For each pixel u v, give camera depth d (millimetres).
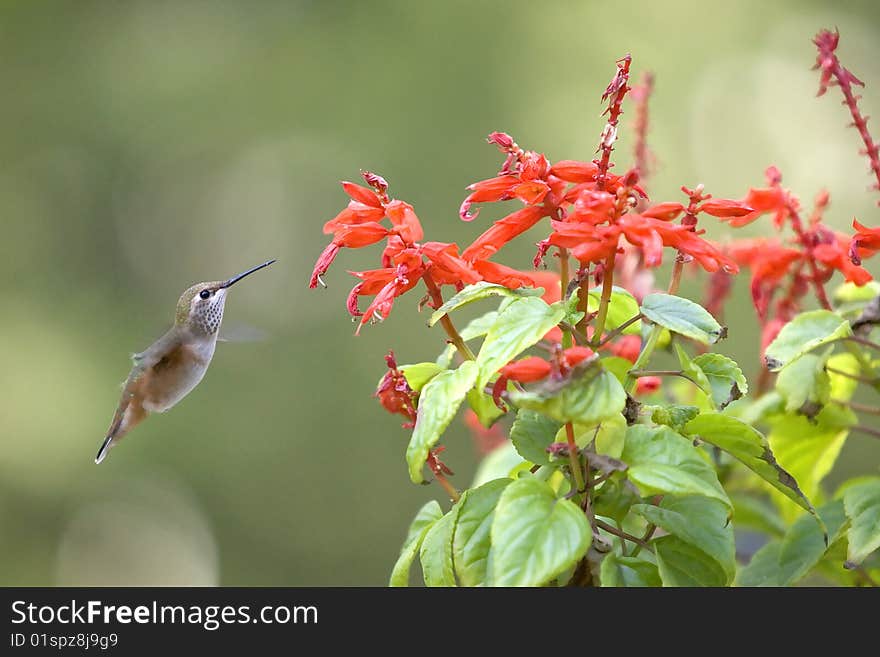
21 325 14617
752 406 4328
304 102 15609
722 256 3168
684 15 15070
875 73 14109
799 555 3887
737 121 14141
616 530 3365
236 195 15516
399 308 14648
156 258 15406
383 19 15953
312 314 15016
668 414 3398
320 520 14203
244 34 16172
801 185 13320
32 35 15914
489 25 15609
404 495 14188
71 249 15281
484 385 3139
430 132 15180
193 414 14438
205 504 14242
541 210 3416
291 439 14469
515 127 14984
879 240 3760
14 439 13977
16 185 15320
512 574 2893
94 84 15852
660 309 3371
